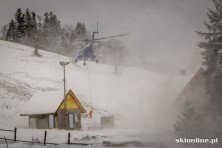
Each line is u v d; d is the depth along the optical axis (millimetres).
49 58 143125
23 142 33844
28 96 79438
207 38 28609
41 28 181500
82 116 75500
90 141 34812
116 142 32875
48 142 34281
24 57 133250
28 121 61781
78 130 51438
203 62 28812
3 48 144500
